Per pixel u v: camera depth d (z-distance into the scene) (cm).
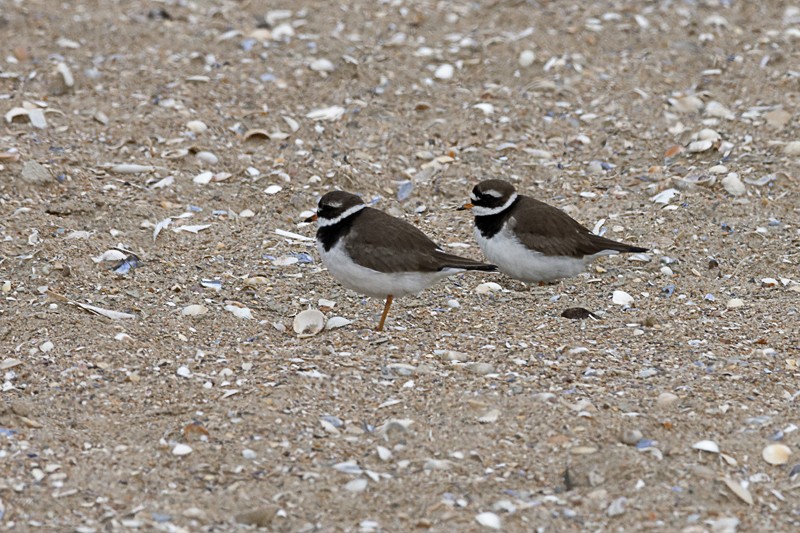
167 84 1734
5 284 1187
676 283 1267
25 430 912
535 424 927
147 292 1200
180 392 983
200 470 864
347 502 827
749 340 1110
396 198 1495
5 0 2027
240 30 1947
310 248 1341
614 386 998
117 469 864
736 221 1401
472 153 1588
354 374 1015
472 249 1346
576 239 1217
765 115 1656
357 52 1875
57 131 1568
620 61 1862
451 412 948
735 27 1977
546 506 825
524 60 1842
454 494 838
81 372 1012
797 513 823
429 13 2039
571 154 1599
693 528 796
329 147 1599
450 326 1143
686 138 1614
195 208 1418
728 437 914
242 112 1678
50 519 801
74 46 1845
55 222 1341
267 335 1109
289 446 898
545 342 1098
